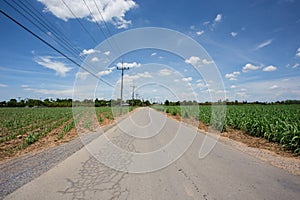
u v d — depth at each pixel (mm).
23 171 4637
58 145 7992
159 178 4219
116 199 3301
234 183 3920
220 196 3381
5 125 15211
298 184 3877
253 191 3564
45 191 3594
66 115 25641
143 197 3365
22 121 18094
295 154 6523
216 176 4305
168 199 3289
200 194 3459
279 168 4867
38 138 9641
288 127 7738
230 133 11008
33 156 6062
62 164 5199
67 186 3816
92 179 4176
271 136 8695
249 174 4418
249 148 7258
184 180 4090
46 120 19859
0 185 3834
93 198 3338
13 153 6781
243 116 13062
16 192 3545
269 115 12781
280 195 3416
